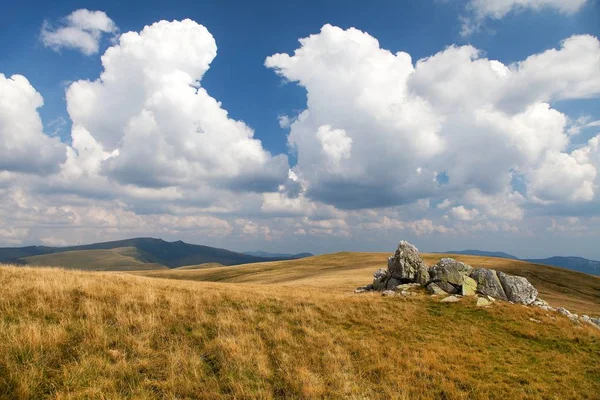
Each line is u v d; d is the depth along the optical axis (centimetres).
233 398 1070
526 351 1928
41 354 1081
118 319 1470
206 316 1723
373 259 14025
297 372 1288
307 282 7525
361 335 1841
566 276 9906
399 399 1207
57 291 1664
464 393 1314
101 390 988
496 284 3088
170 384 1073
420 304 2695
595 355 1998
